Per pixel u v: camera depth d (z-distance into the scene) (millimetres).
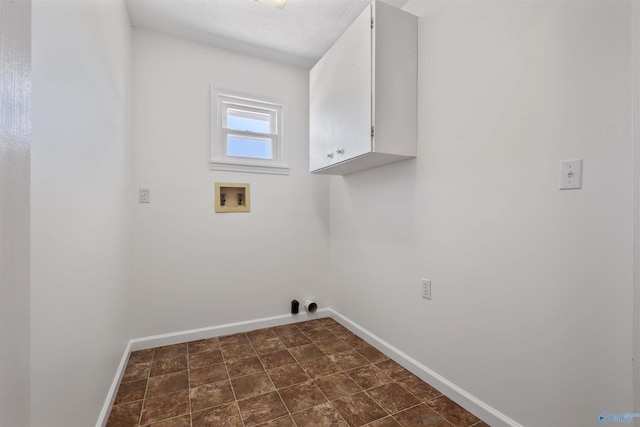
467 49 1373
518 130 1164
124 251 1740
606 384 927
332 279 2658
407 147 1627
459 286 1423
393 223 1871
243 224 2354
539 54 1095
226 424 1300
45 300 718
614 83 901
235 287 2324
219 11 1858
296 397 1484
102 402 1247
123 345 1715
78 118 948
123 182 1704
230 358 1892
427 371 1605
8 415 344
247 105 2398
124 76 1728
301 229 2578
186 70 2170
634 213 713
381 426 1280
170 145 2115
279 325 2469
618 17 892
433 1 1549
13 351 354
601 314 936
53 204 767
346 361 1851
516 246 1175
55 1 776
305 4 1800
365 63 1572
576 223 992
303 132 2594
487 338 1293
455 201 1438
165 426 1285
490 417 1271
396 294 1851
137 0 1750
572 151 1000
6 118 340
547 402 1078
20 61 367
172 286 2117
